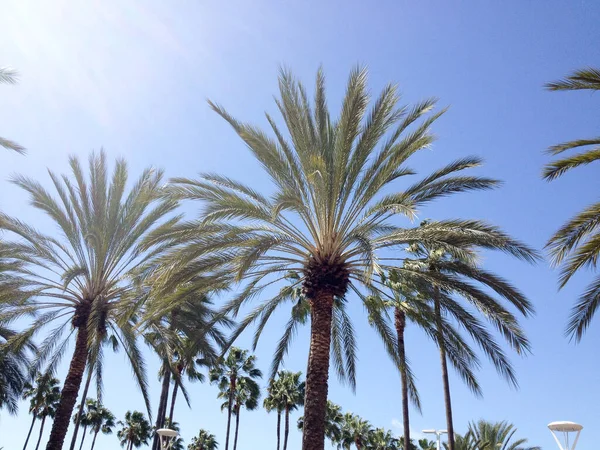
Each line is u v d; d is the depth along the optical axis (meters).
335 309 15.40
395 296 12.99
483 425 25.56
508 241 10.32
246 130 12.20
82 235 16.28
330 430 42.62
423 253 15.77
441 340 12.36
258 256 10.92
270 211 12.45
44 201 15.48
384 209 11.51
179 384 16.50
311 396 10.92
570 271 9.00
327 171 11.93
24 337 16.55
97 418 49.44
